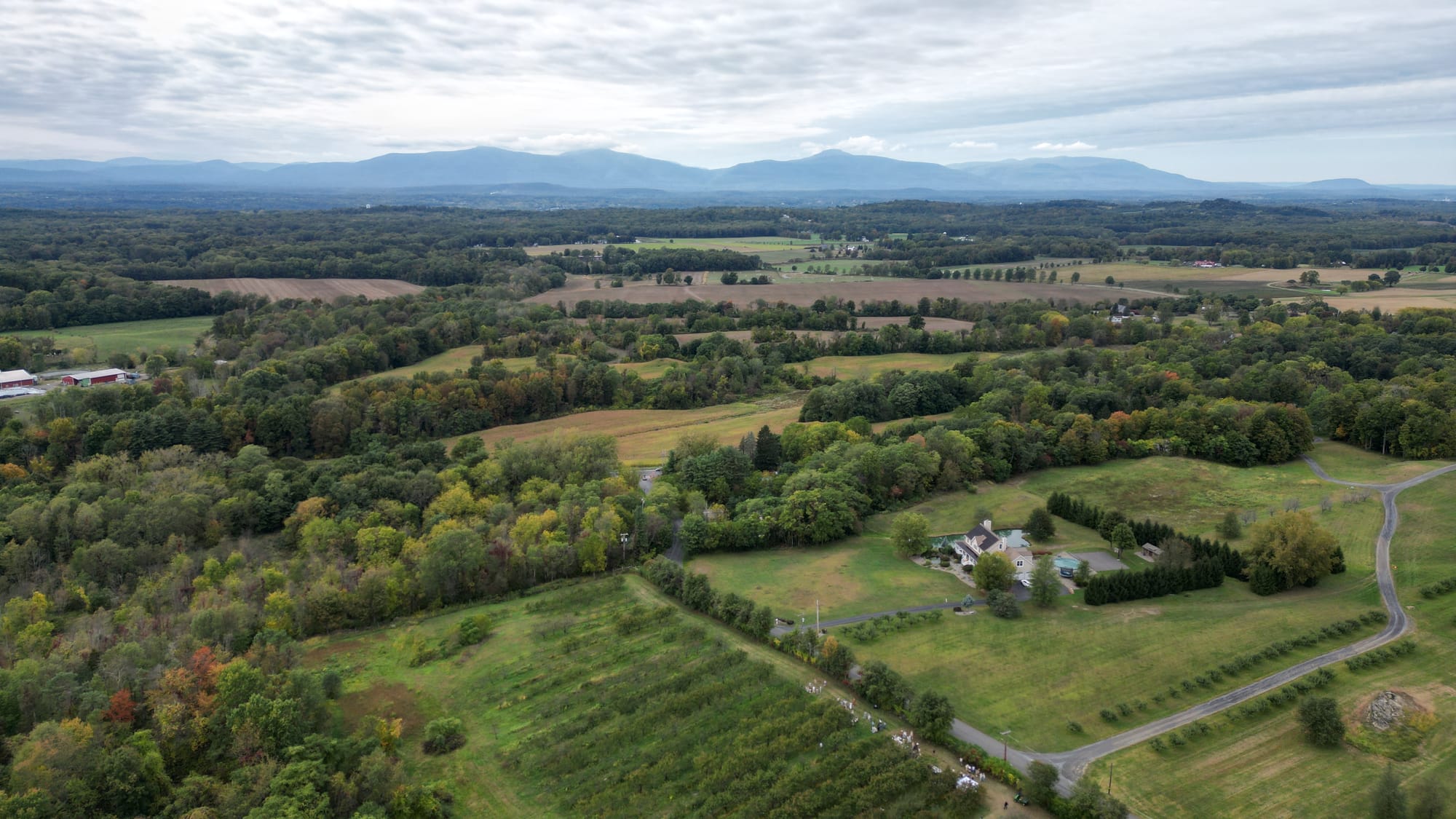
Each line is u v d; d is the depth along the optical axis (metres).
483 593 117.25
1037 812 72.94
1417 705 83.25
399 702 92.69
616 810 75.75
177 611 104.56
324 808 71.50
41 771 68.94
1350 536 125.75
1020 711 86.25
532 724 88.31
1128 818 70.44
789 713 88.06
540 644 103.94
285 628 103.12
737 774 79.19
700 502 136.00
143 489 136.00
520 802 77.19
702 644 102.88
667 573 116.56
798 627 103.69
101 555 113.94
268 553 125.44
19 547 115.38
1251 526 129.38
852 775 77.75
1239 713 84.12
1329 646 96.75
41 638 92.50
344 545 123.88
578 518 130.38
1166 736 81.19
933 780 76.38
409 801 74.19
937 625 103.88
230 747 78.62
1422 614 102.81
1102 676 91.94
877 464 145.38
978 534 122.38
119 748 74.31
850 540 132.38
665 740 84.75
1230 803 72.50
